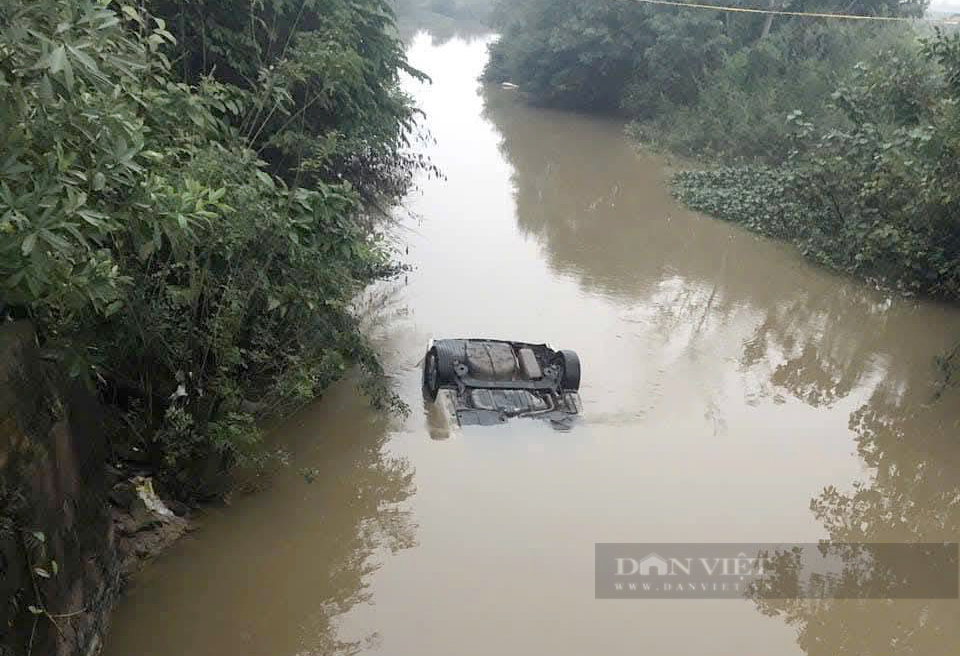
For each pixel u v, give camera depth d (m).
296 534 6.73
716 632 5.98
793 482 8.22
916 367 11.55
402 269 13.27
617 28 31.97
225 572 6.24
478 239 15.74
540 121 31.39
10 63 3.83
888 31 25.19
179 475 6.64
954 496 8.32
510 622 5.93
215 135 7.82
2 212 3.75
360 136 11.58
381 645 5.64
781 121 22.52
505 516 7.19
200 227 5.76
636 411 9.40
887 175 14.11
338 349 8.23
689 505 7.59
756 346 11.90
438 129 27.05
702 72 28.80
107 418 6.31
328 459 7.82
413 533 6.88
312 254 7.59
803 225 16.62
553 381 9.13
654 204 19.52
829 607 6.38
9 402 4.06
